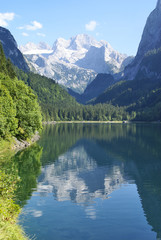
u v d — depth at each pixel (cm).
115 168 4694
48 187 3378
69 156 5812
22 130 7388
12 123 6300
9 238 1452
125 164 5038
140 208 2727
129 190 3372
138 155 6022
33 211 2552
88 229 2212
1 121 5541
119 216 2509
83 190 3319
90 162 5184
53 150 6569
